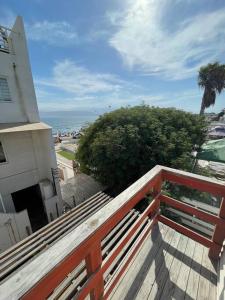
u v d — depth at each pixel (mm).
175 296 1665
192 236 2143
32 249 4082
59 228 4777
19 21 6672
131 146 7781
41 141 8016
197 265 1946
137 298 1646
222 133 20125
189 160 7852
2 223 5555
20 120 7352
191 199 6305
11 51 6746
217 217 1841
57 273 800
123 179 8188
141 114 9516
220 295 1561
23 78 7141
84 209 5777
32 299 697
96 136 9188
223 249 1892
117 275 1596
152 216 2365
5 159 7262
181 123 10148
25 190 9188
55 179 7895
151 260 2010
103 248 3418
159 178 2107
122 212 1299
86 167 10375
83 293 1054
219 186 1721
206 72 16609
